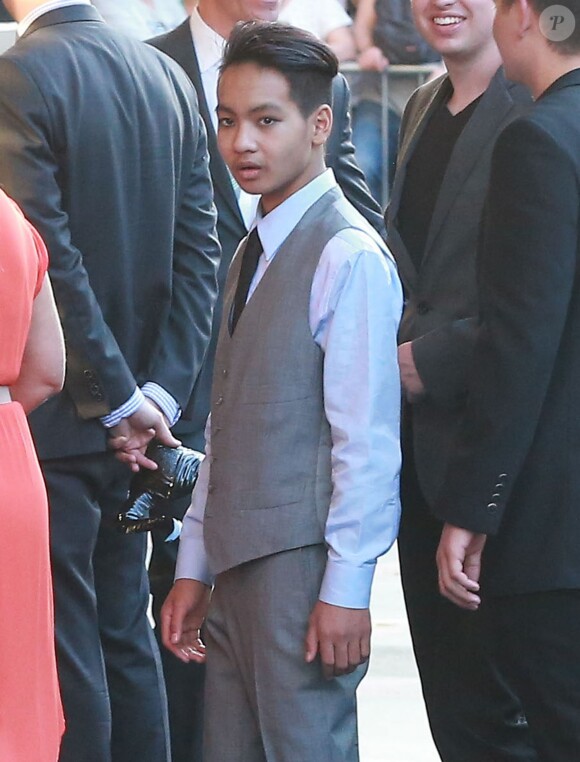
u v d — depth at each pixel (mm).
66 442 10859
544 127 8500
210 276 11883
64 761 10953
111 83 10922
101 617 11680
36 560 8438
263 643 8992
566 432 8695
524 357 8484
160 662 12031
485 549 8945
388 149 25766
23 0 10930
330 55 9117
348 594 8805
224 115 9148
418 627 10859
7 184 10445
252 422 8992
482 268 8922
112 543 11672
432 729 11039
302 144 9062
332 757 9016
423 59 25594
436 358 10008
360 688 15625
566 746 8930
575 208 8469
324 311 8883
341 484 8820
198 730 12711
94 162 10773
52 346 9070
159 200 11258
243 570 9078
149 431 11102
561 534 8719
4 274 8273
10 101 10500
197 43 13383
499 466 8648
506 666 9180
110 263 11016
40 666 8469
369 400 8812
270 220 9172
